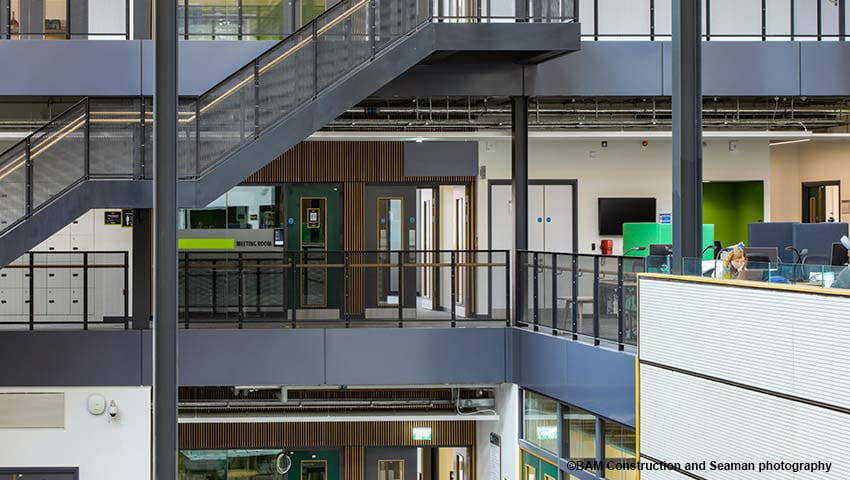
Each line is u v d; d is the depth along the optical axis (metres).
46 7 15.07
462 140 18.06
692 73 11.45
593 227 19.02
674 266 10.64
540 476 13.86
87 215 18.28
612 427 11.94
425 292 15.28
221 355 14.09
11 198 12.48
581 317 12.73
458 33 13.20
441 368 14.32
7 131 16.98
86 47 14.41
